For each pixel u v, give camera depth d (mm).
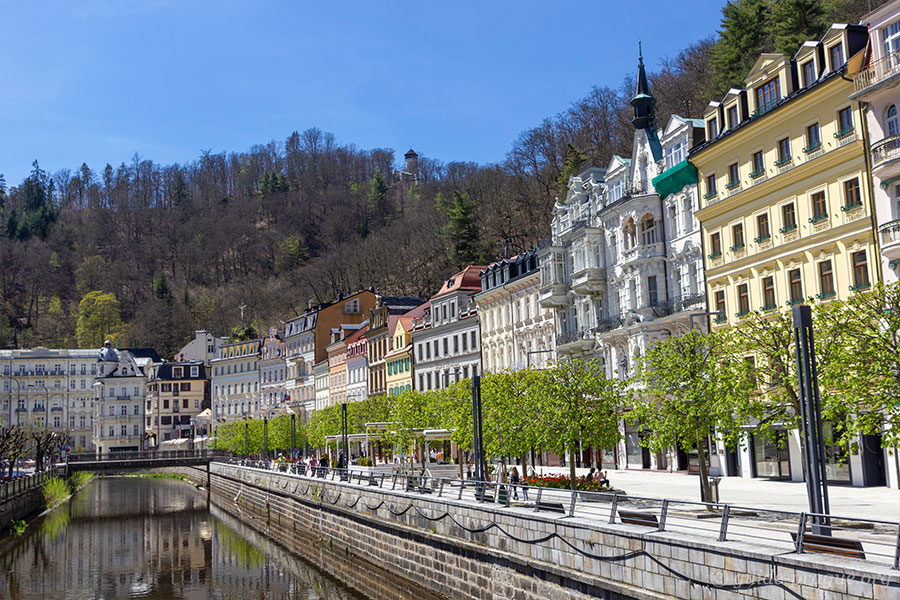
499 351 81625
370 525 44344
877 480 40562
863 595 15758
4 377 160625
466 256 115375
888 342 25547
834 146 42656
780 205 46688
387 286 149500
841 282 42406
